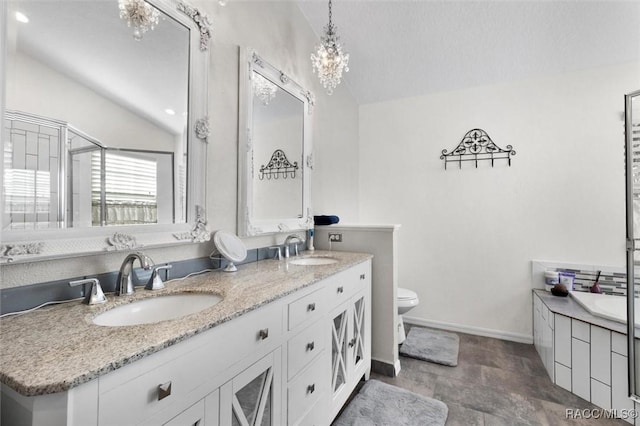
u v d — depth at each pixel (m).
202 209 1.35
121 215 1.07
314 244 2.39
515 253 2.71
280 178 1.94
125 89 1.09
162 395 0.66
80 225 0.96
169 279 1.24
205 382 0.77
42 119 0.87
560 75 2.58
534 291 2.55
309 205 2.25
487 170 2.81
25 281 0.84
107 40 1.04
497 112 2.79
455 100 2.96
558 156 2.57
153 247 1.16
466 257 2.88
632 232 1.66
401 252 3.13
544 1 1.95
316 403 1.33
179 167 1.27
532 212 2.65
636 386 1.58
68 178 0.93
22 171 0.83
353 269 1.77
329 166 2.67
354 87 3.07
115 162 1.06
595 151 2.46
